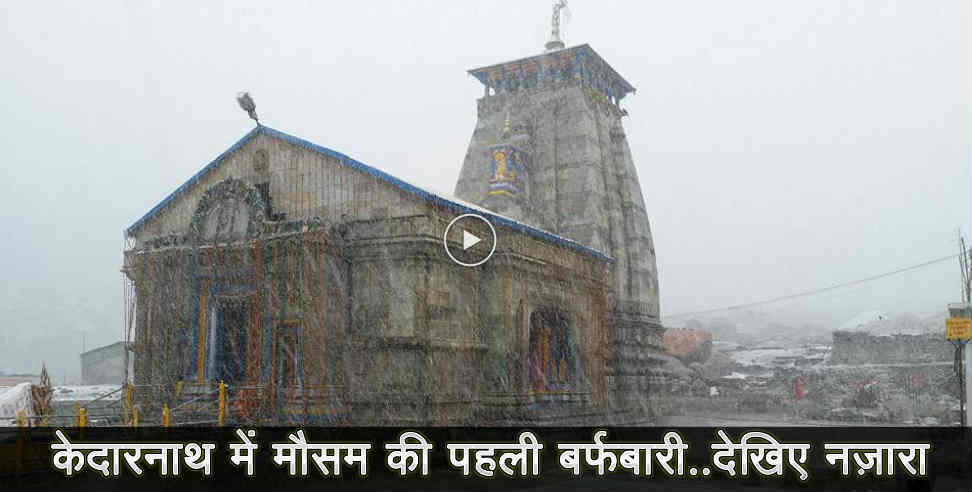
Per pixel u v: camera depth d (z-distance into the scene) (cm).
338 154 3042
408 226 2844
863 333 5722
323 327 2762
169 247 3172
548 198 5078
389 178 2931
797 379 5566
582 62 5269
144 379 3123
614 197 5181
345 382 2827
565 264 3666
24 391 2683
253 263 2977
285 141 3169
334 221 3008
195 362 3070
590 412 3669
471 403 2998
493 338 3131
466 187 5381
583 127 5119
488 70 5531
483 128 5469
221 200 3141
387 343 2798
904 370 5159
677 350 7356
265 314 2886
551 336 3547
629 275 5147
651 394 5012
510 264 3162
